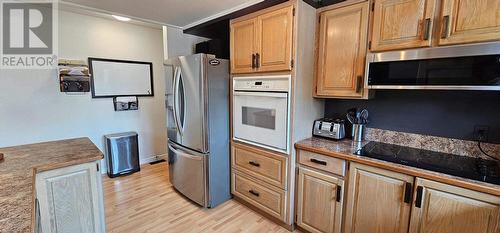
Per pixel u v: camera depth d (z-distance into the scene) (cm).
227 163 258
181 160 264
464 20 132
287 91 192
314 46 204
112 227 212
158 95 387
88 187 160
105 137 325
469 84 130
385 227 157
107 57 327
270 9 196
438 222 135
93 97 318
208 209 246
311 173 192
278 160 207
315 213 193
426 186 137
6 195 101
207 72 227
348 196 173
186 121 250
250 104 225
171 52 291
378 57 164
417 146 185
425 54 143
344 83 189
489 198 119
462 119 165
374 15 167
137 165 348
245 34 220
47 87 282
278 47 193
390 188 152
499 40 123
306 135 214
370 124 211
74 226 156
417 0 147
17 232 74
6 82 257
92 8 226
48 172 143
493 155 154
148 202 259
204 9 225
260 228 214
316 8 200
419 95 182
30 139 275
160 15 245
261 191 227
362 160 160
